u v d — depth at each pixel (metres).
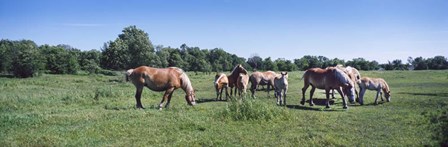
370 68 98.25
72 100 18.58
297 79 43.66
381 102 19.56
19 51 59.53
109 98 20.34
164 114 13.67
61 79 46.88
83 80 45.03
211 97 24.41
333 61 97.31
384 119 13.42
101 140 9.66
